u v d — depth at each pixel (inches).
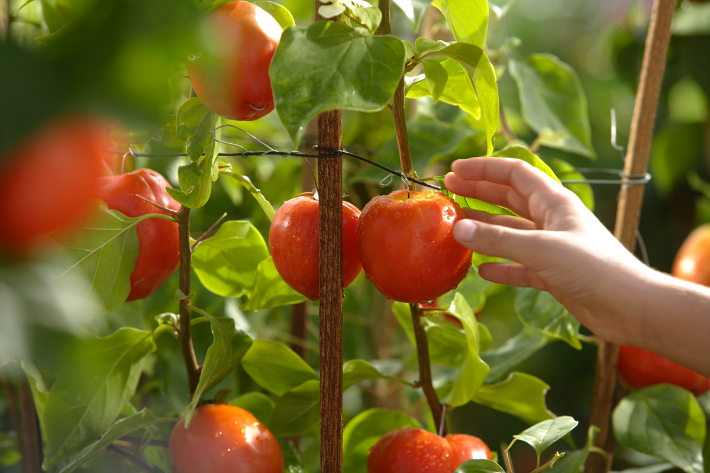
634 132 42.6
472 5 34.5
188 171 34.0
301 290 34.5
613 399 44.8
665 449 41.1
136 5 22.6
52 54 22.8
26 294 23.6
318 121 32.6
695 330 34.0
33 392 37.1
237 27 31.4
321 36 30.7
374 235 33.0
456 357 41.1
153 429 37.0
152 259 35.8
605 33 92.4
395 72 30.1
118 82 22.1
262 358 38.1
